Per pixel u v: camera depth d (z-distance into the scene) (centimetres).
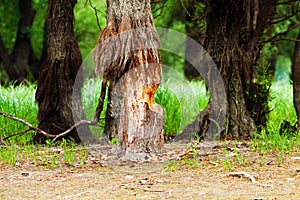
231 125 1320
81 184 845
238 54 1340
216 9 1341
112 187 821
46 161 1027
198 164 983
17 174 930
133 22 981
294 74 1308
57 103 1329
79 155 1108
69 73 1333
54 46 1335
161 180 856
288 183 818
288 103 1645
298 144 1148
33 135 1348
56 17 1334
